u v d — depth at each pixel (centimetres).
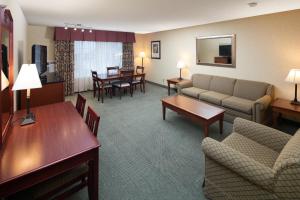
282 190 130
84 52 642
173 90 650
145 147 280
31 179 121
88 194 176
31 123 186
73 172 156
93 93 618
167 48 658
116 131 335
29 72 192
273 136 195
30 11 360
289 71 345
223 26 461
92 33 629
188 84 512
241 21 421
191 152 266
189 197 185
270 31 375
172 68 649
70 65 607
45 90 338
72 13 376
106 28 599
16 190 116
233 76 456
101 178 210
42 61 407
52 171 129
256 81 404
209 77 488
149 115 415
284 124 367
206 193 184
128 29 626
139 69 778
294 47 345
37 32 555
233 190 160
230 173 161
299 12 331
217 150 163
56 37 564
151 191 192
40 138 157
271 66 383
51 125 183
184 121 379
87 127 181
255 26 397
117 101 527
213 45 491
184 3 298
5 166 121
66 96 595
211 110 319
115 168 229
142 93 619
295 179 124
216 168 171
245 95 404
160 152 266
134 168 229
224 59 468
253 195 147
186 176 215
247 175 143
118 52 716
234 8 329
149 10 348
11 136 160
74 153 137
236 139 211
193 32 547
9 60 194
